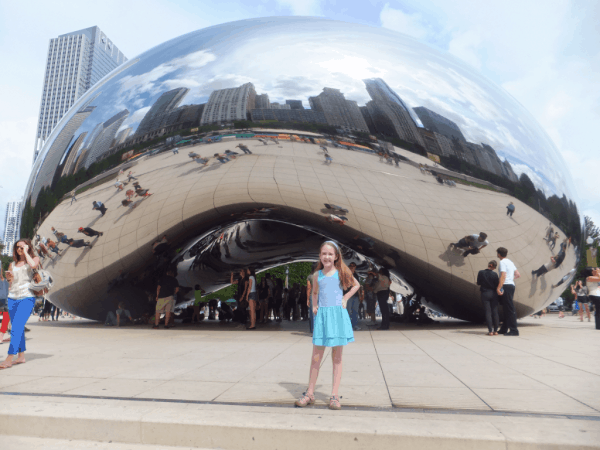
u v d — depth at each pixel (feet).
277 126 25.64
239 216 28.55
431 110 26.58
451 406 9.30
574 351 18.06
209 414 8.59
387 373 13.16
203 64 27.91
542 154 29.40
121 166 27.61
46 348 19.75
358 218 26.12
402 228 26.04
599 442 6.98
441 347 19.47
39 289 15.69
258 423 8.03
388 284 30.35
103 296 32.37
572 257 30.48
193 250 34.60
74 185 29.14
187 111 26.61
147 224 27.89
